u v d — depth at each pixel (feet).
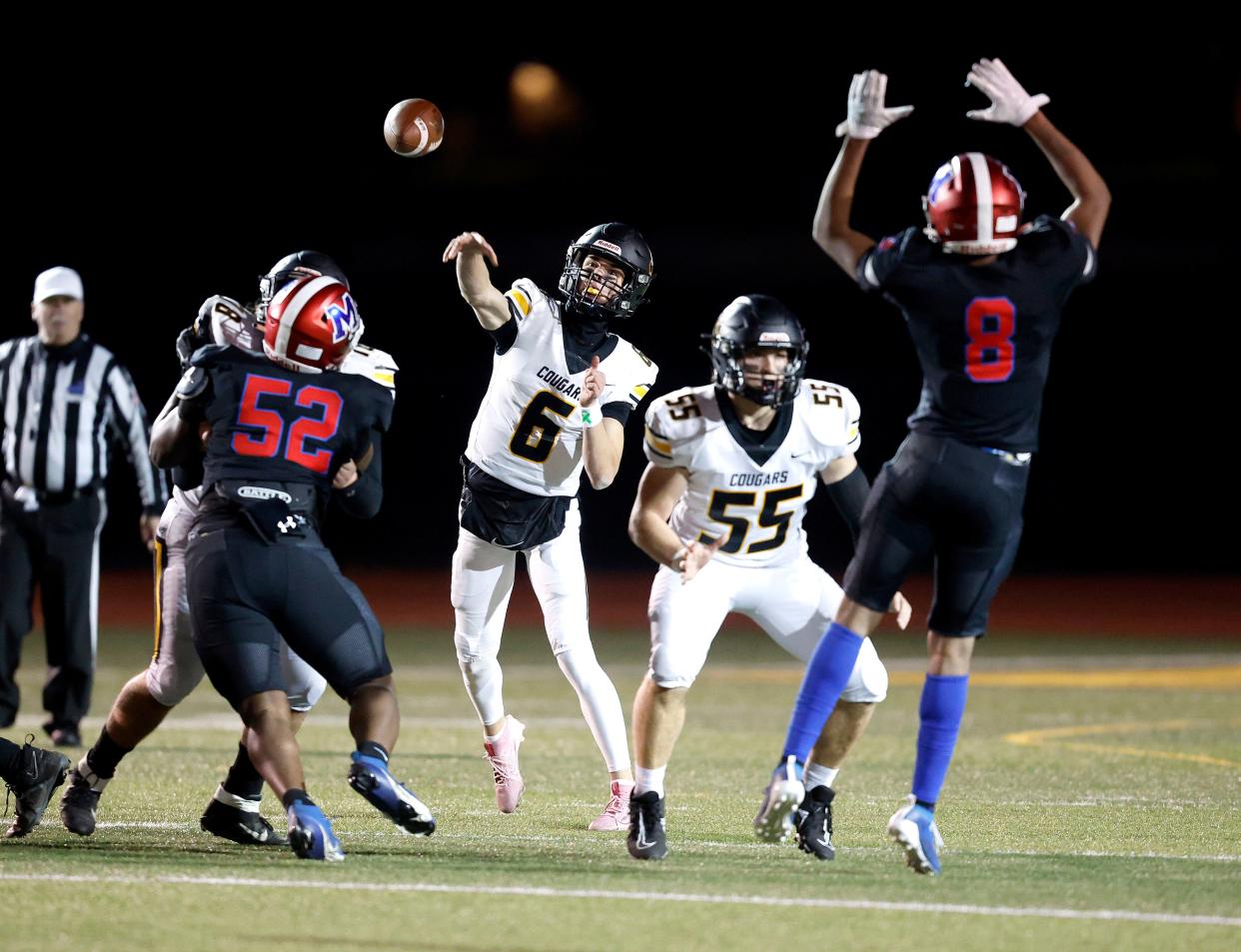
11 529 88.12
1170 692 121.90
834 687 52.06
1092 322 279.49
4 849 53.26
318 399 51.98
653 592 56.34
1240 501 266.36
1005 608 192.24
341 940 41.16
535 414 63.87
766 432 54.85
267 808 64.59
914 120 282.56
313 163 277.23
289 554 50.42
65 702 87.61
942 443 50.62
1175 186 282.56
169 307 268.00
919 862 50.37
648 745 54.29
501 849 55.57
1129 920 44.60
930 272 50.16
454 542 253.24
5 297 260.21
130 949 40.14
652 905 45.62
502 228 289.94
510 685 121.70
